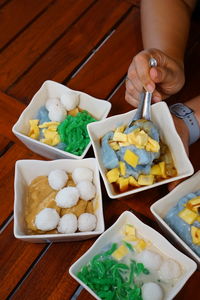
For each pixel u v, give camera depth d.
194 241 0.62
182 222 0.63
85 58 0.82
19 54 0.81
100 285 0.59
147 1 0.84
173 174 0.66
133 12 0.88
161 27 0.81
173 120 0.68
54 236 0.60
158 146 0.63
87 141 0.70
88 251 0.60
